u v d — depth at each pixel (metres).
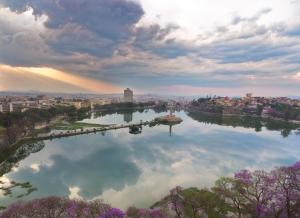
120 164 127.00
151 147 168.75
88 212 53.34
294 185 51.81
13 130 158.75
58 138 197.00
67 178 104.38
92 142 183.50
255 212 55.56
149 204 78.50
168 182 99.88
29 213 51.62
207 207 62.81
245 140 196.62
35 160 131.75
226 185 65.12
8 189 90.25
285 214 51.41
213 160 135.88
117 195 86.38
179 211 61.28
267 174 58.81
